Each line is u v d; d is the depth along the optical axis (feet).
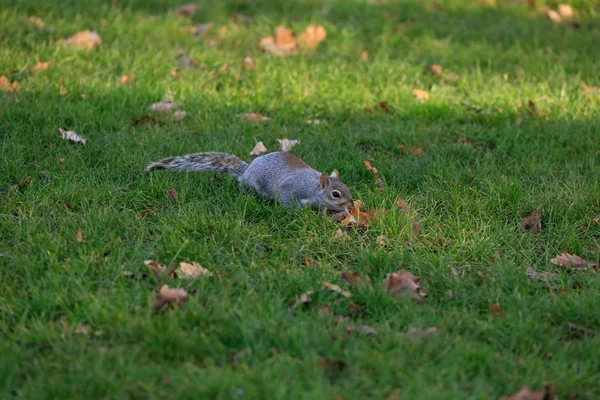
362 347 23.54
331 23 58.59
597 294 26.89
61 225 30.01
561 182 36.14
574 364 23.09
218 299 25.89
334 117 43.78
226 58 49.96
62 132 38.45
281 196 33.91
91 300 25.20
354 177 36.73
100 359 22.27
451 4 64.28
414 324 25.07
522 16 62.49
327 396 20.95
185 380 21.40
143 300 25.71
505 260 29.84
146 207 32.78
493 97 45.93
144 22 55.21
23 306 25.05
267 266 28.53
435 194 34.63
